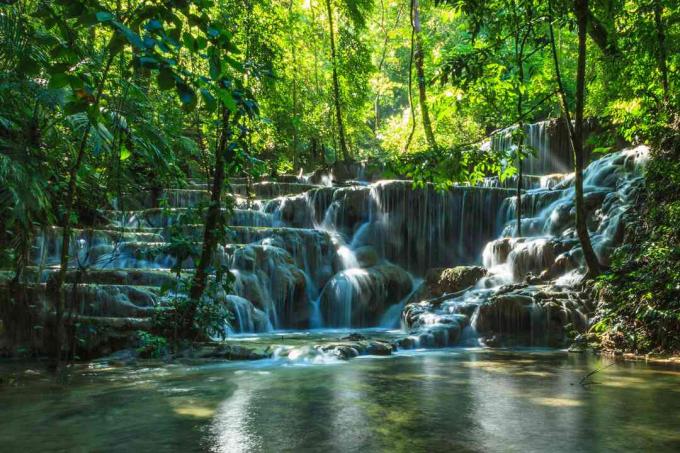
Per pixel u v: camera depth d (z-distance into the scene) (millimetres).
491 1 10086
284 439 3637
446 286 12672
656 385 5574
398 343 9031
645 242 8969
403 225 15531
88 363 7289
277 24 10359
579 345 8734
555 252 11445
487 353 8500
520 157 8914
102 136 6496
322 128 25109
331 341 9273
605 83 13086
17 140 6375
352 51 22469
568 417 4203
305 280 13070
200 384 5781
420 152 8609
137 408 4637
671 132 9609
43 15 2553
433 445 3467
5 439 3705
